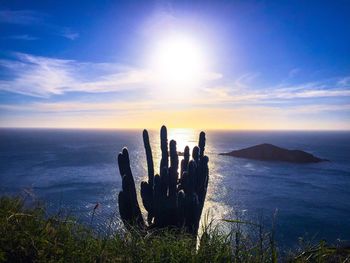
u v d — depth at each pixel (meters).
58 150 142.62
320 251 3.86
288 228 30.34
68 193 46.53
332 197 47.91
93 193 46.59
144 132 5.91
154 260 3.78
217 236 4.11
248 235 4.26
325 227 31.73
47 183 56.66
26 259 3.62
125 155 5.67
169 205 5.36
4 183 56.34
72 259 3.66
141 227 5.20
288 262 3.83
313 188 55.72
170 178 5.51
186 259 3.78
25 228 4.02
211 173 72.25
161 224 5.32
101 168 79.25
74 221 4.55
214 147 182.25
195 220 5.24
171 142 5.74
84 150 143.50
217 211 35.09
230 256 3.79
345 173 78.25
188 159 5.98
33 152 131.88
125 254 3.87
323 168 88.00
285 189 53.84
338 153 147.25
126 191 5.50
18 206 5.04
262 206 39.94
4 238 3.71
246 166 88.12
